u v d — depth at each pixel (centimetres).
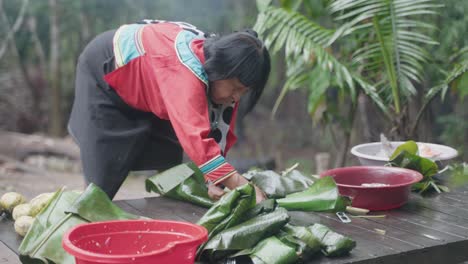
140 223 199
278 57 963
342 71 392
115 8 1022
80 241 191
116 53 266
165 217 262
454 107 675
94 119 282
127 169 288
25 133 1066
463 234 232
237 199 213
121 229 198
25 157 776
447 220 250
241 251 204
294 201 248
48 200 245
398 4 391
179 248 178
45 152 792
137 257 171
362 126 580
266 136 1176
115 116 282
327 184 249
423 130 482
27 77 1073
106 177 283
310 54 396
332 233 209
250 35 233
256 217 211
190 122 226
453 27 472
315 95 412
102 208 225
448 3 479
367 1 392
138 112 287
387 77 408
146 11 1033
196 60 235
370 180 280
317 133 1114
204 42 238
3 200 265
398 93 403
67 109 1104
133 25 276
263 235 206
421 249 217
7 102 1048
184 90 230
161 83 237
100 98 282
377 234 232
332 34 410
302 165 979
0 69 1041
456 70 377
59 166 748
